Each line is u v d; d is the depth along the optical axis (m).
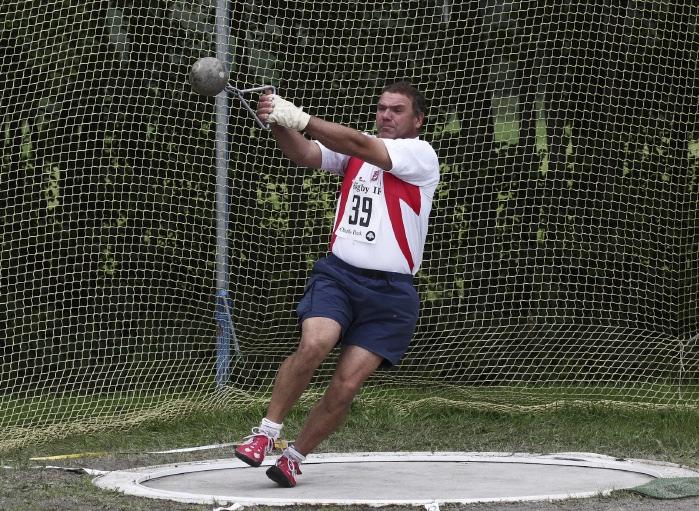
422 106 19.12
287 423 27.58
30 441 25.95
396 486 19.25
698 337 33.09
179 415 28.44
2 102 33.03
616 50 34.59
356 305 18.44
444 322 34.34
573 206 34.97
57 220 33.69
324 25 34.09
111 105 33.38
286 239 34.59
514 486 19.19
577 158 34.81
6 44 32.88
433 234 34.59
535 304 34.81
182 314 33.81
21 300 33.25
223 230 31.30
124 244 33.91
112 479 20.14
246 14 33.69
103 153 33.84
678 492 17.92
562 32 34.16
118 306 33.97
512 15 34.16
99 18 33.31
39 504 17.78
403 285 18.53
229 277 33.62
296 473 19.09
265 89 18.25
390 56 34.12
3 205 33.41
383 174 18.48
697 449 23.75
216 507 17.03
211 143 34.06
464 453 23.56
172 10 33.50
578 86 34.56
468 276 34.69
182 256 34.06
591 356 34.59
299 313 18.61
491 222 34.88
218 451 24.53
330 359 32.88
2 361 33.31
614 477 20.28
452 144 34.47
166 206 34.03
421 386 31.80
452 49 34.16
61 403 30.53
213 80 17.53
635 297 34.88
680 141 35.09
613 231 35.22
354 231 18.44
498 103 34.44
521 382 33.72
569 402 29.53
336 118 34.25
